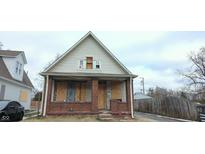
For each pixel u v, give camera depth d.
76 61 13.93
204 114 11.70
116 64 14.25
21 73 18.08
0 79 13.42
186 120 12.84
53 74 12.29
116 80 14.41
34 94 31.56
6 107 9.83
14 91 16.03
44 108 11.92
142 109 22.39
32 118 11.62
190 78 23.53
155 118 13.56
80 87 14.46
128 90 13.16
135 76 13.21
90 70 13.85
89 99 14.27
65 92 14.16
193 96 22.84
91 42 14.58
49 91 12.21
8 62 16.12
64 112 12.05
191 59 23.84
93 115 12.14
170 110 15.93
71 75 12.45
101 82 14.87
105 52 14.45
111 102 12.61
